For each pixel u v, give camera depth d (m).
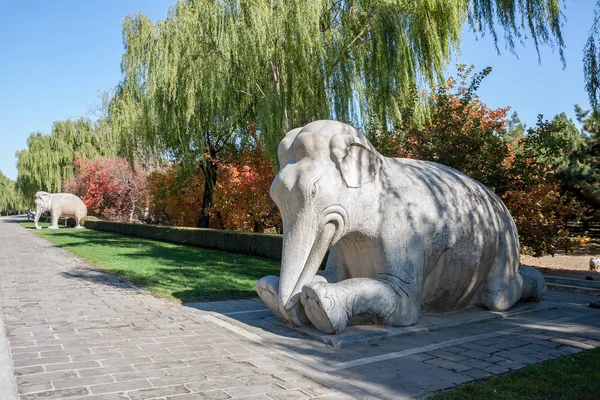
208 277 9.66
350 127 5.11
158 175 22.38
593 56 6.43
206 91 12.61
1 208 65.44
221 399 3.21
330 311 4.52
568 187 16.28
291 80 10.94
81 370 3.77
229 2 11.71
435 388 3.46
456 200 5.58
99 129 36.69
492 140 9.76
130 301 6.95
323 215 4.78
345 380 3.62
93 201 31.19
